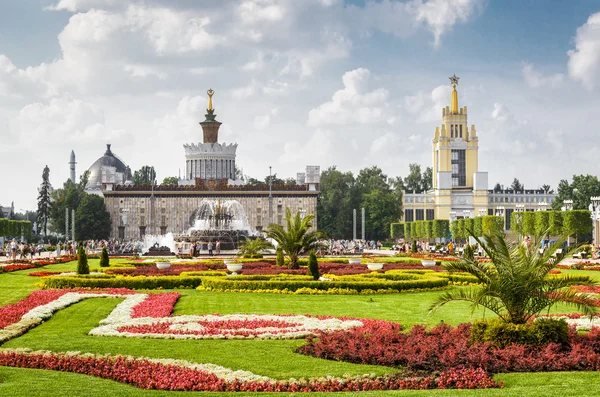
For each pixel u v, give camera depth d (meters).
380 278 48.94
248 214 188.00
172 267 61.78
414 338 22.69
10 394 17.23
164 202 187.12
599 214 113.56
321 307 35.91
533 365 19.86
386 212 192.62
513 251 22.62
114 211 186.75
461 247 119.00
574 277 22.58
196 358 22.06
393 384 18.67
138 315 31.69
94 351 23.00
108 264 62.44
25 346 23.66
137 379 19.20
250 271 54.22
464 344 21.23
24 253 84.94
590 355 20.14
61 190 194.12
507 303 22.52
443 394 17.28
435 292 43.19
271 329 27.61
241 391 18.45
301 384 18.77
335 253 102.44
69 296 38.22
